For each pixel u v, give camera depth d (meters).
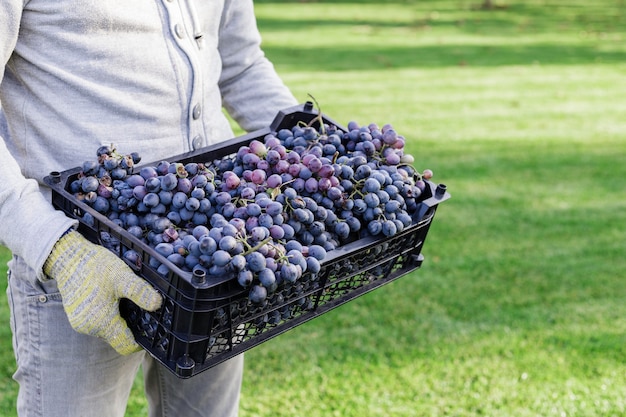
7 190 1.25
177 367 1.21
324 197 1.42
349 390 2.63
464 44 10.15
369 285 1.51
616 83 8.29
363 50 9.46
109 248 1.29
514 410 2.57
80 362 1.49
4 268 3.31
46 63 1.37
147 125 1.46
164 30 1.46
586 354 2.93
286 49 9.23
